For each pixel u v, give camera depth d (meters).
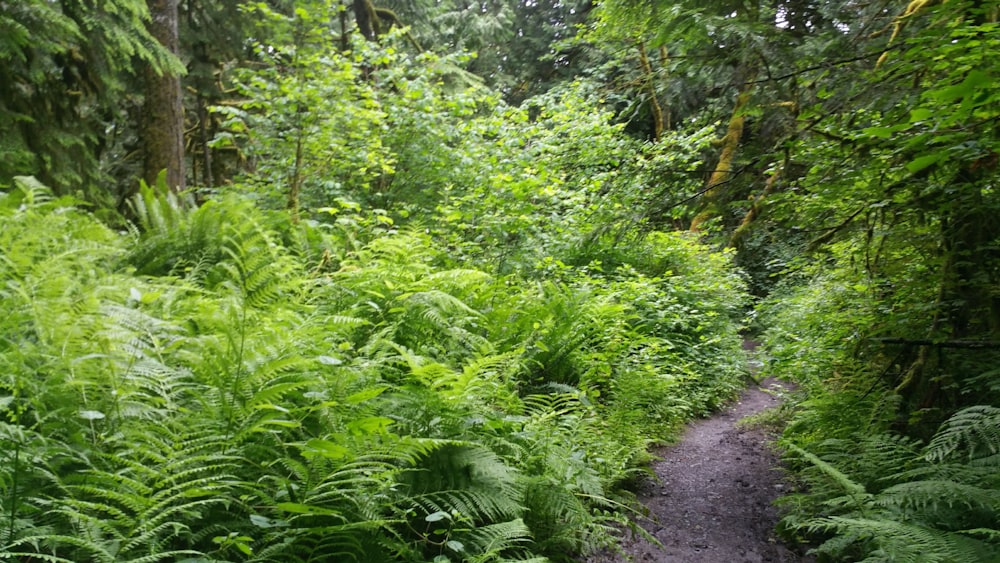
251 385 2.64
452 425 3.14
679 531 3.84
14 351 2.53
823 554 3.47
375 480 2.32
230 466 2.39
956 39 3.20
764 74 4.36
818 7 4.88
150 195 5.20
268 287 3.18
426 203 8.62
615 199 5.99
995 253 4.05
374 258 5.17
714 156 10.65
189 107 12.28
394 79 8.92
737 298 10.25
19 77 6.04
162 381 2.61
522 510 3.21
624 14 5.30
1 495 2.07
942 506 3.23
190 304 3.50
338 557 2.45
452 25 15.17
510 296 5.34
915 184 3.92
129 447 2.36
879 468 3.87
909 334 4.61
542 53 19.73
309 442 2.27
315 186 8.24
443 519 2.92
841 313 5.47
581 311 5.44
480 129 9.00
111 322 2.72
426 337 4.12
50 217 3.91
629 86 7.13
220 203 5.18
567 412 4.75
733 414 7.25
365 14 12.33
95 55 6.67
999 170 3.74
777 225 4.98
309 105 7.73
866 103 3.72
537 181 7.85
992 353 4.06
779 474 4.91
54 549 1.97
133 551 2.08
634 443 4.81
